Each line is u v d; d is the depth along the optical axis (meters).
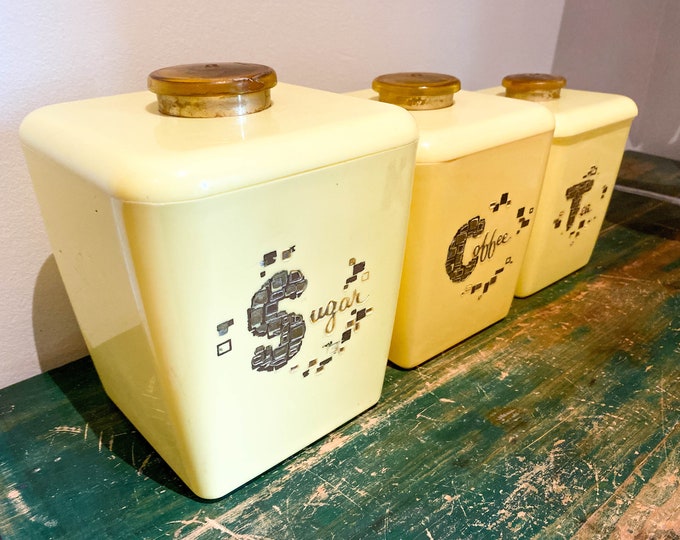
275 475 0.41
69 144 0.32
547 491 0.39
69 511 0.38
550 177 0.56
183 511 0.38
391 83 0.47
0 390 0.50
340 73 0.62
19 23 0.41
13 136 0.44
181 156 0.28
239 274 0.31
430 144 0.41
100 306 0.37
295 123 0.34
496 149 0.45
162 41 0.48
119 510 0.38
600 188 0.64
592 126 0.56
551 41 0.87
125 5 0.45
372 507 0.38
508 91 0.60
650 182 0.92
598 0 0.88
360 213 0.36
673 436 0.44
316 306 0.37
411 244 0.45
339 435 0.45
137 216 0.27
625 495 0.39
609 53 0.93
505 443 0.44
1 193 0.45
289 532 0.37
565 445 0.43
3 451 0.43
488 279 0.53
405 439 0.44
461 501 0.39
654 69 0.92
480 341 0.56
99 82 0.46
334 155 0.32
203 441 0.35
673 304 0.63
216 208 0.28
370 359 0.44
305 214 0.33
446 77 0.50
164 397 0.34
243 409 0.36
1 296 0.47
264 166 0.30
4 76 0.42
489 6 0.75
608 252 0.75
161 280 0.29
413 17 0.67
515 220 0.52
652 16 0.89
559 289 0.66
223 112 0.35
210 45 0.51
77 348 0.54
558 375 0.51
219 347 0.33
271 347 0.36
